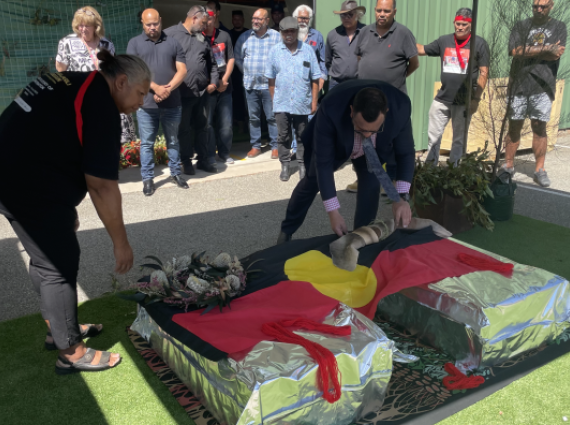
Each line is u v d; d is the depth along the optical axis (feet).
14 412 7.33
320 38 22.11
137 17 23.08
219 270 8.50
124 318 10.04
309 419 6.44
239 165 22.79
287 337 6.81
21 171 7.06
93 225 15.49
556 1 14.74
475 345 7.73
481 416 6.98
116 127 7.19
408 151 10.41
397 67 17.10
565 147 23.63
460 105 17.88
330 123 9.62
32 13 21.03
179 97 18.54
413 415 6.98
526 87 15.10
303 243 10.23
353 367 6.64
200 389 7.21
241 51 23.54
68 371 8.20
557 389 7.52
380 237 10.07
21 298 10.98
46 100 7.02
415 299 8.52
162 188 19.36
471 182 14.24
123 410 7.34
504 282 8.30
